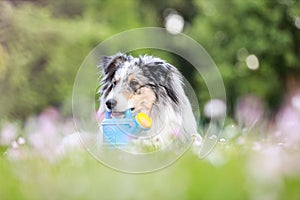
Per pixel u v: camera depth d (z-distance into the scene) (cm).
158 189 349
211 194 332
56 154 586
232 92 2139
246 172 377
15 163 524
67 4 2309
